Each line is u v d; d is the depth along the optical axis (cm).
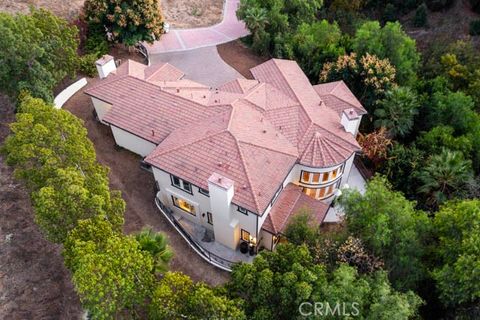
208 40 5759
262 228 3225
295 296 2117
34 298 2716
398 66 4972
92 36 4962
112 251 2167
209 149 3234
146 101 3791
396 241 2619
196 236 3506
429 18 7369
